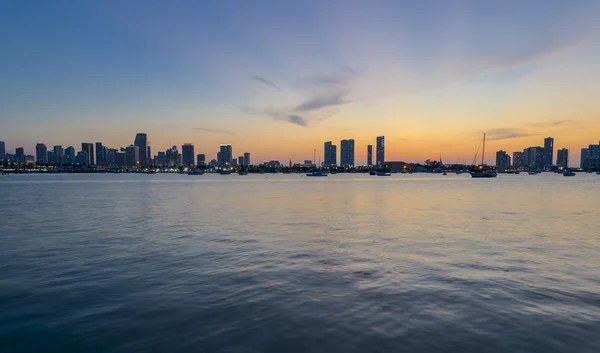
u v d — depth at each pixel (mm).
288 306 10461
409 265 14938
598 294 11383
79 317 9820
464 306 10398
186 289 11969
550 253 17141
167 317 9781
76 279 13078
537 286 12172
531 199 52656
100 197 57594
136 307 10469
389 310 10133
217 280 12938
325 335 8688
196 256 16562
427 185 111500
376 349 8031
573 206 41562
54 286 12305
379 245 19078
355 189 85625
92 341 8555
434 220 29297
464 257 16344
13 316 9922
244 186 104688
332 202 47594
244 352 7980
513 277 13219
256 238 21109
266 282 12672
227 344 8344
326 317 9695
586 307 10312
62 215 32812
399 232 23312
